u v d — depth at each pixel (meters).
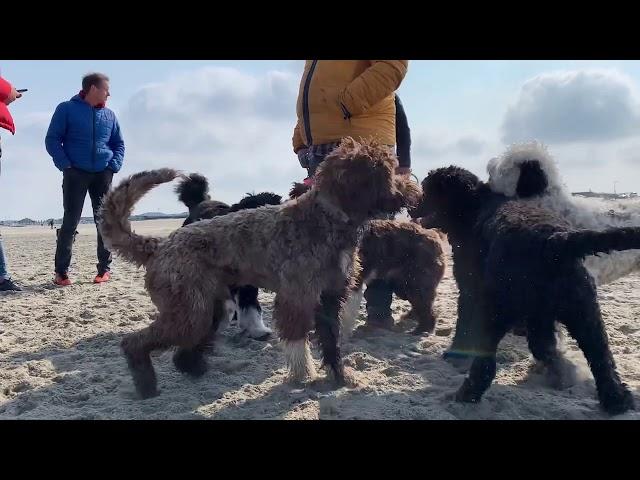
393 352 2.65
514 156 2.46
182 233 2.18
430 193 2.56
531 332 2.16
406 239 2.93
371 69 2.57
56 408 2.02
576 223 2.42
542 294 1.81
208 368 2.39
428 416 1.85
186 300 2.09
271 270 2.16
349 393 2.09
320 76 2.73
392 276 3.01
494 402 1.96
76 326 3.20
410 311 3.22
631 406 1.81
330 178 2.12
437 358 2.53
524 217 1.99
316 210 2.14
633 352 2.46
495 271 1.92
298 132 3.15
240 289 2.85
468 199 2.51
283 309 2.15
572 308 1.80
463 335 2.45
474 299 2.30
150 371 2.16
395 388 2.16
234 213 2.27
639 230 1.69
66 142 4.29
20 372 2.41
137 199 2.21
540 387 2.16
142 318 3.38
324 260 2.13
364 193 2.10
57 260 4.49
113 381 2.28
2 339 2.94
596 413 1.83
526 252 1.85
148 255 2.19
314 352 2.56
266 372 2.37
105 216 2.19
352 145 2.21
